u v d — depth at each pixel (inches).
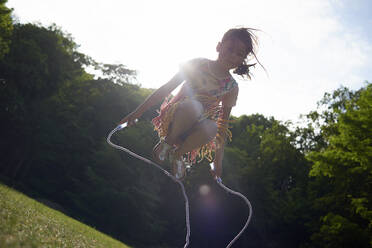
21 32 2094.0
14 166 2331.4
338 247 1246.9
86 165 2287.2
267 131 2249.0
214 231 2017.7
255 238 1959.9
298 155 2021.4
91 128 2395.4
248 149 2288.4
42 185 2162.9
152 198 2031.3
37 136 2171.5
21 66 1931.6
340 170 1184.8
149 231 2009.1
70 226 419.2
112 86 2591.0
